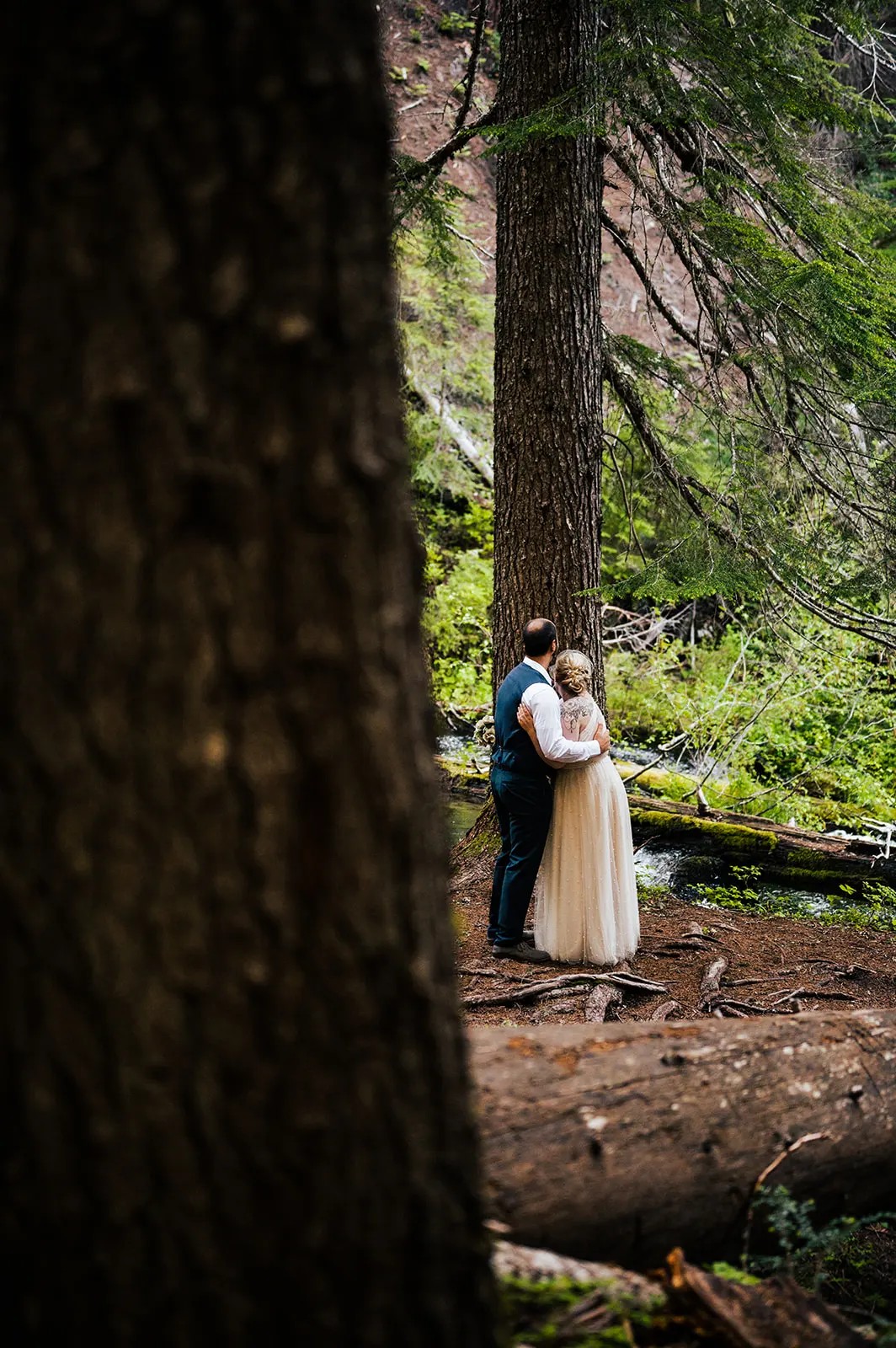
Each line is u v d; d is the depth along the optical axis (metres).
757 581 6.60
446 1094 1.49
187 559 1.26
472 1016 5.00
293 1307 1.38
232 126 1.25
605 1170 2.23
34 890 1.29
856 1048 2.69
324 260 1.30
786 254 5.82
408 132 17.02
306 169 1.28
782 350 6.47
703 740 10.66
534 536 6.65
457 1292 1.50
